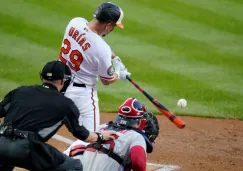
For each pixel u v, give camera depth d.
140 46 50.47
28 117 21.88
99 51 26.66
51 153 22.11
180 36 52.59
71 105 22.27
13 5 56.59
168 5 58.06
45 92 22.38
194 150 33.28
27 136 21.67
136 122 23.20
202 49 50.47
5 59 47.56
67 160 22.62
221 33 53.69
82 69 27.23
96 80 27.94
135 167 21.78
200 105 40.97
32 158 21.69
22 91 22.53
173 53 49.47
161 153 32.59
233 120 38.78
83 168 22.58
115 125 23.55
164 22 54.88
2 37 51.28
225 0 59.69
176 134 35.94
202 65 47.56
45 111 21.94
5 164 22.06
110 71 27.20
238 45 51.53
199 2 59.19
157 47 50.47
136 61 47.59
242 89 43.53
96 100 28.00
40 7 56.31
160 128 37.00
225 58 48.97
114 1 58.19
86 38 26.78
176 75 45.56
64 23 53.56
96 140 22.55
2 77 44.72
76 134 22.39
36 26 53.03
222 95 42.56
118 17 26.73
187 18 55.88
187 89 43.38
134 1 58.44
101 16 26.50
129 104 23.33
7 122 21.92
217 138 35.47
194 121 38.34
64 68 22.75
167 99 41.69
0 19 53.94
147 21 54.84
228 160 31.94
